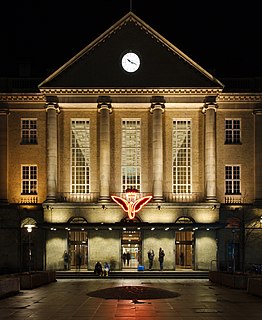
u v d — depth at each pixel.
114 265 54.78
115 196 55.84
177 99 56.41
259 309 27.33
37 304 29.45
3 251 56.34
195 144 57.59
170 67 56.31
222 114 58.59
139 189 57.28
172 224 53.69
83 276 50.47
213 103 56.16
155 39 56.53
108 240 55.09
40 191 57.69
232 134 58.59
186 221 56.03
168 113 57.78
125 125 57.81
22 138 58.28
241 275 39.09
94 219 55.88
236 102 58.44
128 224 53.72
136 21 56.59
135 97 56.41
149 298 32.16
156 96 56.25
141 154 57.50
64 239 55.16
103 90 55.88
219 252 56.25
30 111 58.34
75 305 28.98
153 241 55.12
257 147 58.12
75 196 57.12
